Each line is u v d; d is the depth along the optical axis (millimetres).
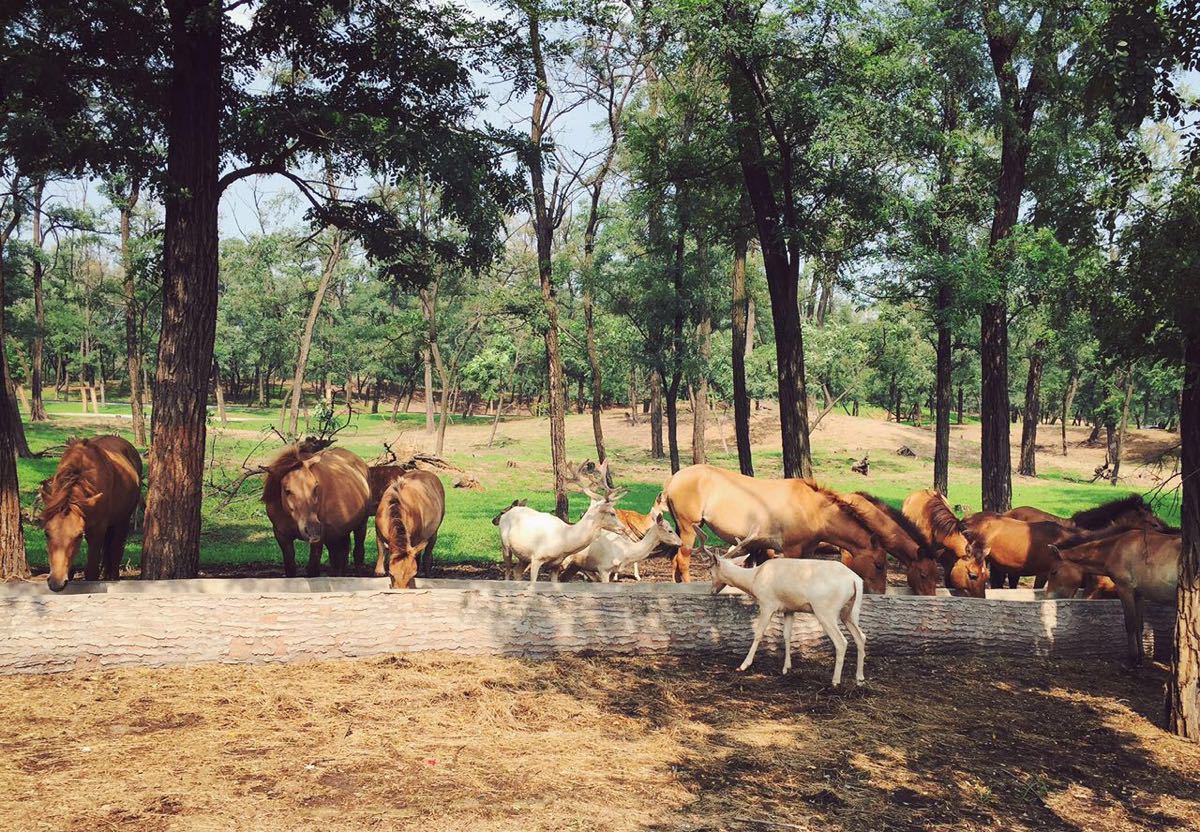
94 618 8188
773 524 11312
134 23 10914
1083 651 10992
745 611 10031
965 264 16234
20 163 11297
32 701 7277
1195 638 8180
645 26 15773
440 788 5871
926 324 24688
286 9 11922
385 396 87812
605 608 9680
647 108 22656
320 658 8766
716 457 44625
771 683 9031
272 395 86312
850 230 17109
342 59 12984
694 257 26781
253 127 12242
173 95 10859
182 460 10672
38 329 40500
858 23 14562
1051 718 8531
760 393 46844
